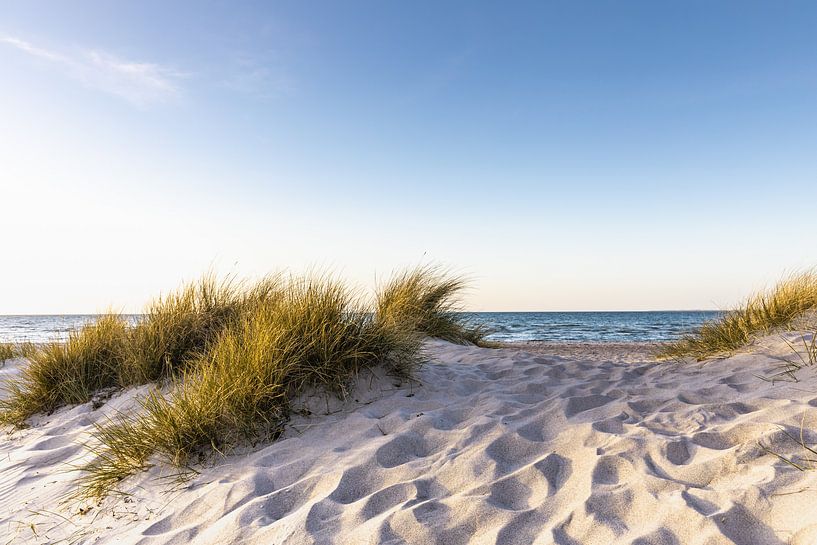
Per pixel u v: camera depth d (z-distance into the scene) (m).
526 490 2.34
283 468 2.84
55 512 2.75
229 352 3.84
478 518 2.10
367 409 3.76
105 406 4.46
